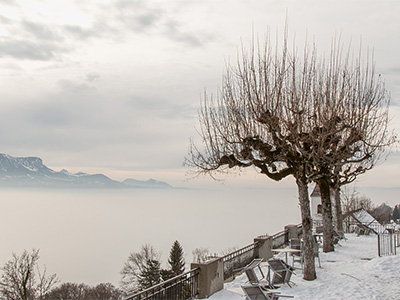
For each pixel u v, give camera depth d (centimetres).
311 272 1281
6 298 3997
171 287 973
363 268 1427
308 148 1273
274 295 947
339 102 1231
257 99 1240
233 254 1374
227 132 1330
